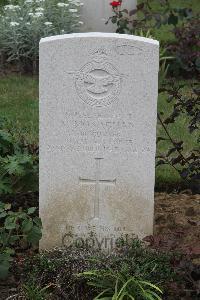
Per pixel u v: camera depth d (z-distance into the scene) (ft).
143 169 8.77
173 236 8.54
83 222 8.96
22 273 8.49
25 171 9.73
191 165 9.86
